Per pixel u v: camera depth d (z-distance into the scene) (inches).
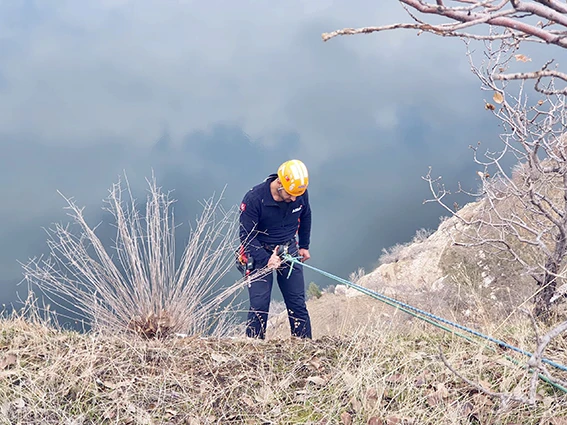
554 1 39.9
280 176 165.6
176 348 130.7
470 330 130.1
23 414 104.7
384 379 113.0
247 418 106.2
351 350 128.3
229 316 170.6
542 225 168.2
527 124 147.3
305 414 107.0
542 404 104.8
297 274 182.1
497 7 41.1
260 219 174.6
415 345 133.2
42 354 124.2
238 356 126.7
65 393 110.3
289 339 139.5
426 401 108.0
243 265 175.3
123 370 119.2
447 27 39.2
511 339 136.2
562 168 147.6
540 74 42.3
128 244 156.8
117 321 150.0
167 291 157.2
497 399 106.0
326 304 394.6
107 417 105.0
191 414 106.7
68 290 153.6
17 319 141.8
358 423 102.9
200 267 162.2
